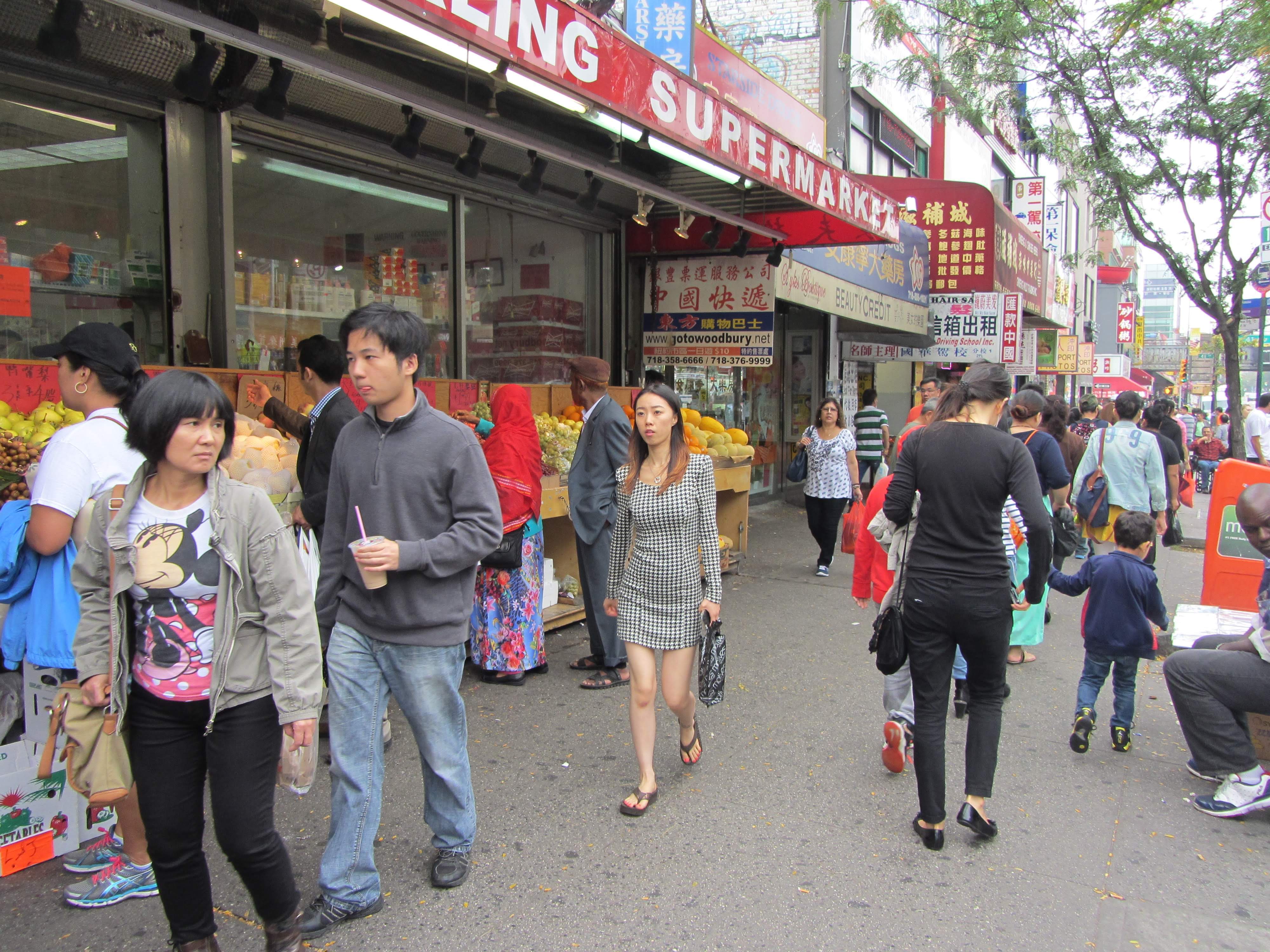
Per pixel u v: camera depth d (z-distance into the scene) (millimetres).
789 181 6277
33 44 4527
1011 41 10977
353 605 2834
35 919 2836
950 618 3377
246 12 4633
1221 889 3254
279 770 2473
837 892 3156
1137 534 4328
